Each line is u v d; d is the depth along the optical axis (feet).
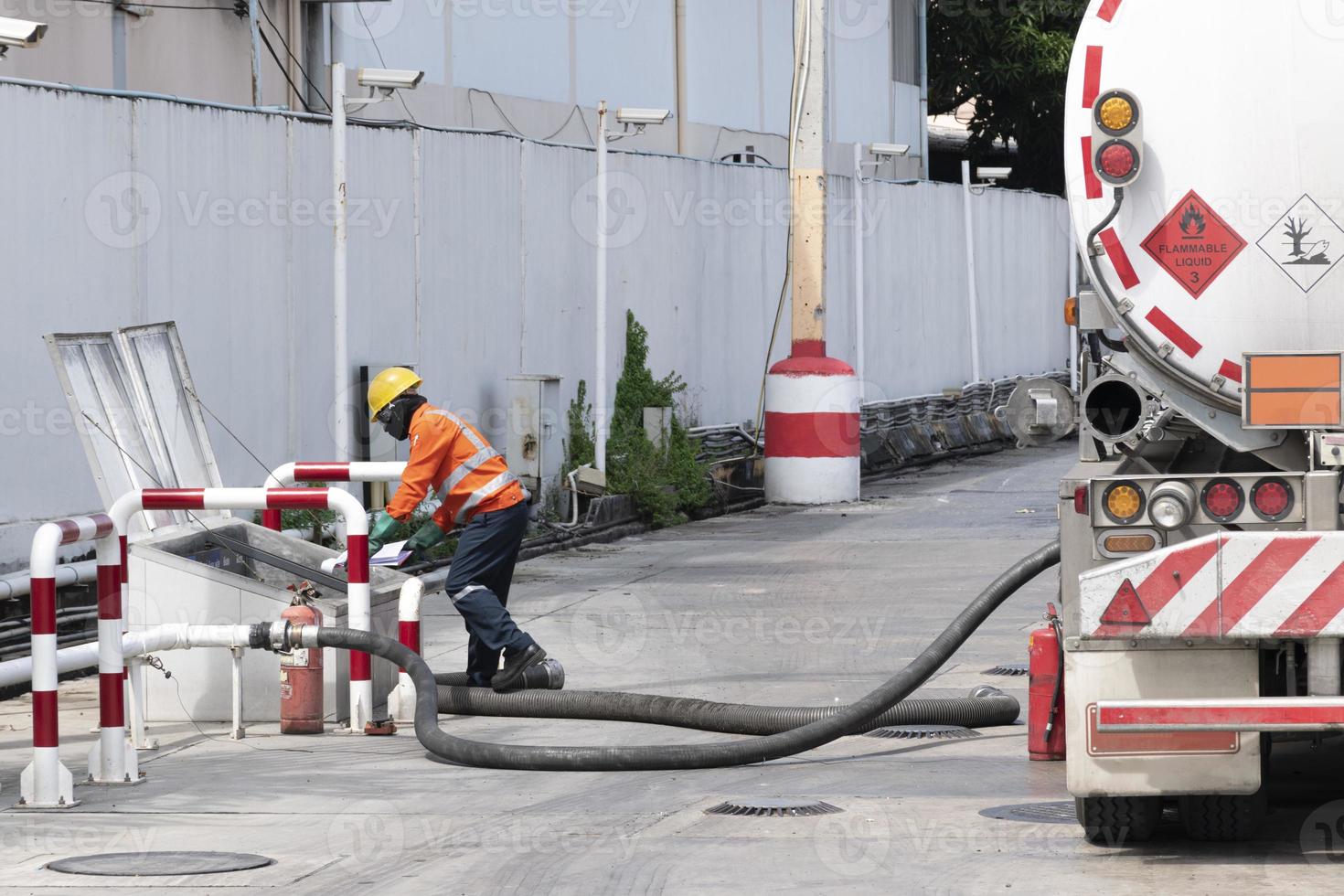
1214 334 27.37
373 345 65.62
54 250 48.57
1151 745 26.43
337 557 43.47
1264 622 25.44
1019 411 29.04
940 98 177.68
